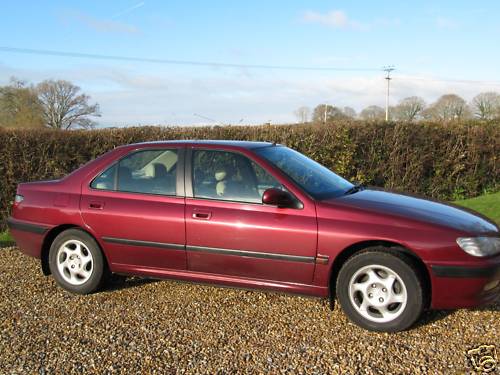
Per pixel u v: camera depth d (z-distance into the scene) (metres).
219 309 4.45
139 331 4.02
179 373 3.36
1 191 9.17
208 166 4.61
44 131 9.37
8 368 3.45
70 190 4.98
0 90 38.19
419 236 3.84
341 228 4.00
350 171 10.64
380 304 3.93
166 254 4.57
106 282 5.02
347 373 3.31
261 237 4.20
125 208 4.68
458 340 3.76
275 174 4.36
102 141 9.71
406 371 3.33
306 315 4.29
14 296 4.89
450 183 11.50
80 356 3.61
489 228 4.09
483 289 3.81
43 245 5.05
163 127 10.34
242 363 3.47
